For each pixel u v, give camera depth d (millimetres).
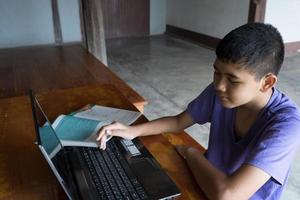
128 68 4719
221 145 1003
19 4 4152
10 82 2223
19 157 1031
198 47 6074
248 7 5125
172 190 826
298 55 5465
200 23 6309
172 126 1142
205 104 1084
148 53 5625
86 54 3068
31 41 4367
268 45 723
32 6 4211
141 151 1009
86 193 802
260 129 851
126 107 1410
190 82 4105
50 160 736
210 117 1083
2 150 1071
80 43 3697
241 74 728
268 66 736
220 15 5730
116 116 1265
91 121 1183
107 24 6859
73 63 2721
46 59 2879
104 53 3275
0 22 4145
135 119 1241
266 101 846
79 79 2268
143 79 4219
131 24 7078
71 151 978
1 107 1417
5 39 4246
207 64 4941
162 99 3531
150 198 792
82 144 1011
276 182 771
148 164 936
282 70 4574
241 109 920
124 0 6824
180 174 926
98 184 838
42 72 2459
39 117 945
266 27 757
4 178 931
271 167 751
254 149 796
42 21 4324
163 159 1000
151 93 3707
